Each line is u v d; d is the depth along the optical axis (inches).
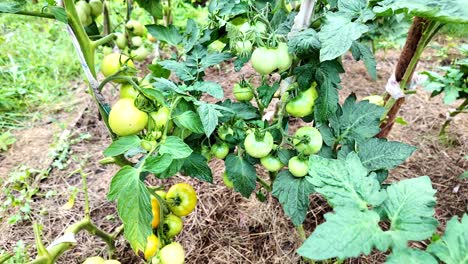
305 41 15.9
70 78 49.9
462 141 35.3
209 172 20.0
